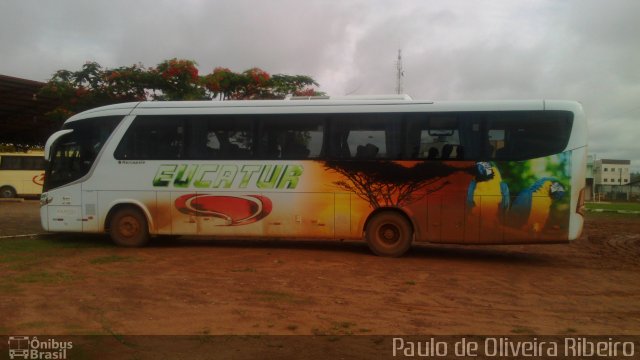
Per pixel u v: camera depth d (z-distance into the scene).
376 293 7.89
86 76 17.42
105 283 8.23
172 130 11.91
